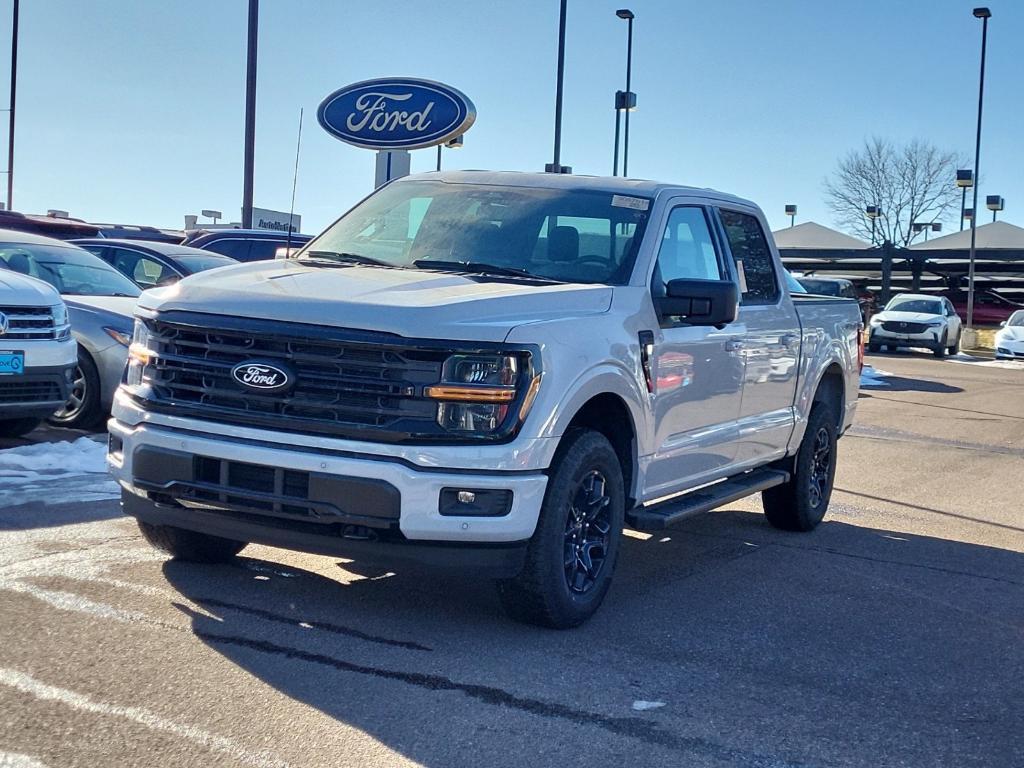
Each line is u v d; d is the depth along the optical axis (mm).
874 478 11352
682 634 5680
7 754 3787
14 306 9008
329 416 5035
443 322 5004
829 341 8625
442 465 4949
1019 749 4434
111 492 7926
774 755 4223
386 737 4148
